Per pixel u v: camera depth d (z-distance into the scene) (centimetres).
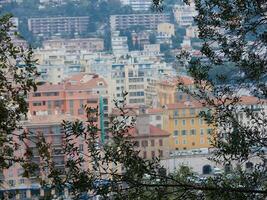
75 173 2638
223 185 2642
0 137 2770
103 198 2616
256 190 2630
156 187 2620
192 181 2750
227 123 2956
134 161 2655
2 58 2847
